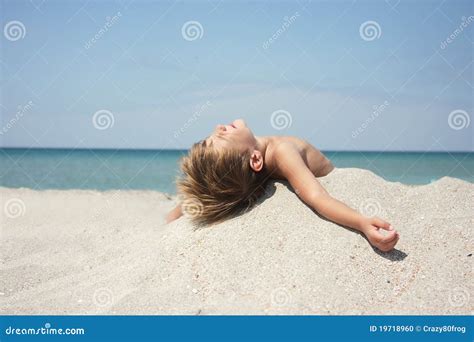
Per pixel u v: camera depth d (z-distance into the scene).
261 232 3.30
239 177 3.52
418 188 3.95
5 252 4.11
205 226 3.59
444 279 2.98
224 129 3.61
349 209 3.26
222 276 3.04
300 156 3.61
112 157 21.14
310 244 3.18
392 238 3.03
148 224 4.79
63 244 4.28
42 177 13.16
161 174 13.40
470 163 12.41
